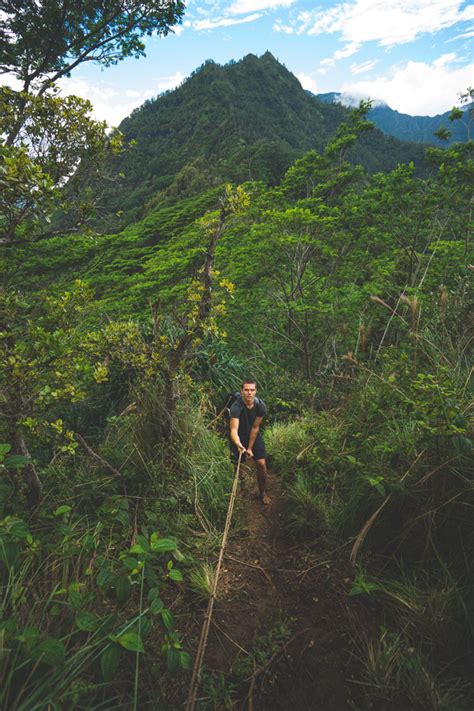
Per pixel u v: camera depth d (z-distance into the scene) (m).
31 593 2.09
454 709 2.02
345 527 3.25
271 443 5.03
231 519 3.60
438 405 2.82
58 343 2.48
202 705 2.03
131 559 2.08
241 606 2.74
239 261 10.29
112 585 2.06
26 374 2.44
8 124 2.67
